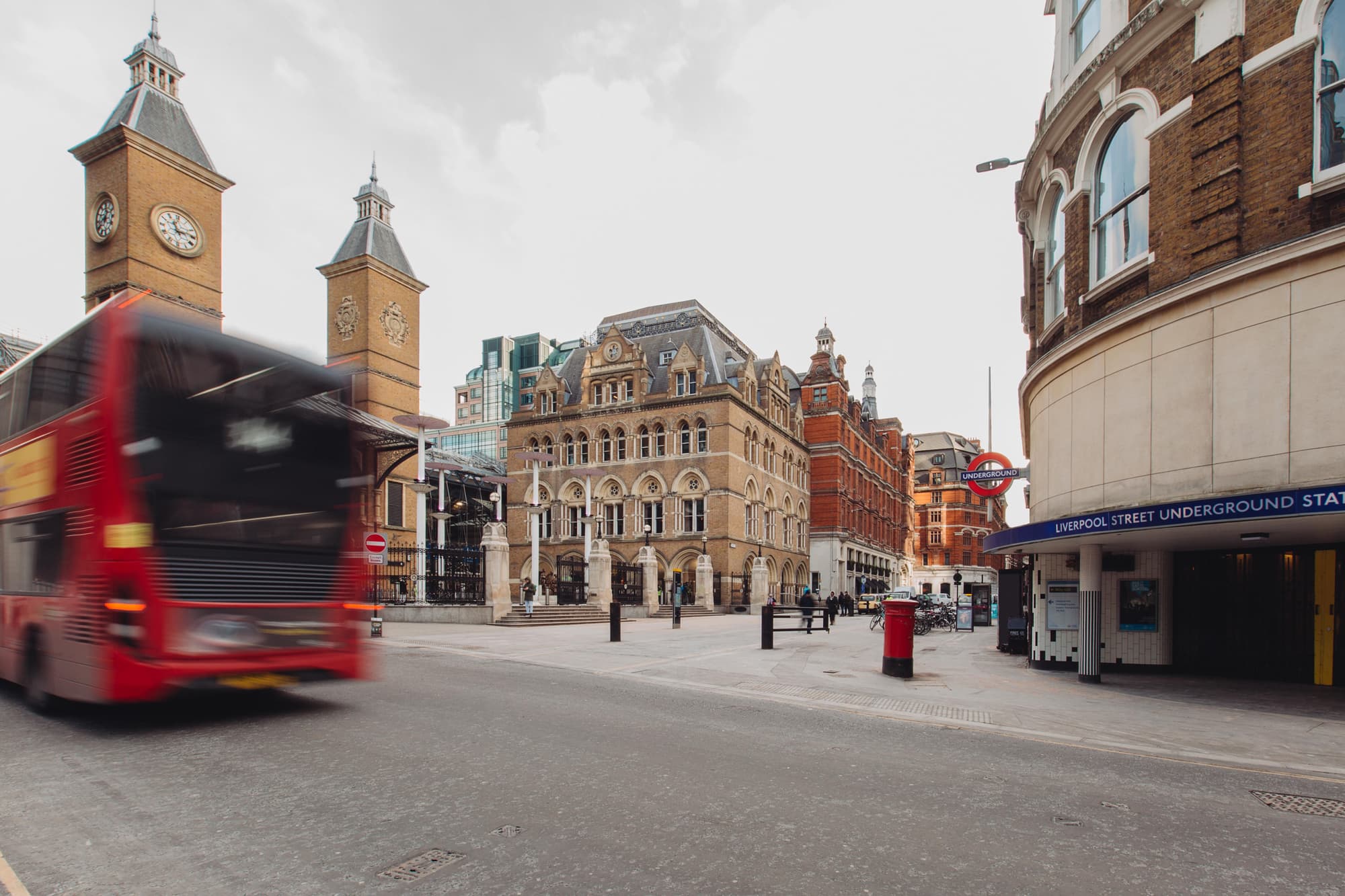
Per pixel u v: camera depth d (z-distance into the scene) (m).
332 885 3.78
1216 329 10.29
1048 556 14.68
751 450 47.12
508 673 11.91
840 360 63.84
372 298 39.03
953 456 94.75
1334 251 9.08
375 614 18.39
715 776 5.89
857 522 63.75
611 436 47.06
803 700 10.12
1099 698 10.79
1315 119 9.61
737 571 43.59
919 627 26.81
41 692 7.94
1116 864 4.29
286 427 8.22
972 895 3.82
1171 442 10.84
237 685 7.47
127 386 7.18
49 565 7.90
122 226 30.25
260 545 7.83
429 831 4.54
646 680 11.69
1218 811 5.40
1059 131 14.40
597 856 4.20
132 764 5.99
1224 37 10.59
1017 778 6.12
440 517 31.12
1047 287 15.52
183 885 3.77
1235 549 13.59
